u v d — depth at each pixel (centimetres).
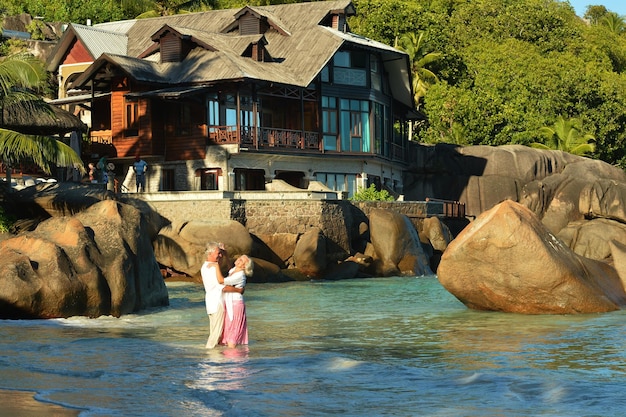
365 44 4969
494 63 7300
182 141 4578
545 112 6950
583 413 1034
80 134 4356
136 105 4638
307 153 4747
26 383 1214
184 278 3475
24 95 3216
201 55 4666
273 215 3753
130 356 1455
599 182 4619
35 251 2059
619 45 10106
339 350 1556
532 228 2102
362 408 1066
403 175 5778
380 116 5228
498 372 1307
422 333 1795
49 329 1827
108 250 2145
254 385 1202
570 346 1577
